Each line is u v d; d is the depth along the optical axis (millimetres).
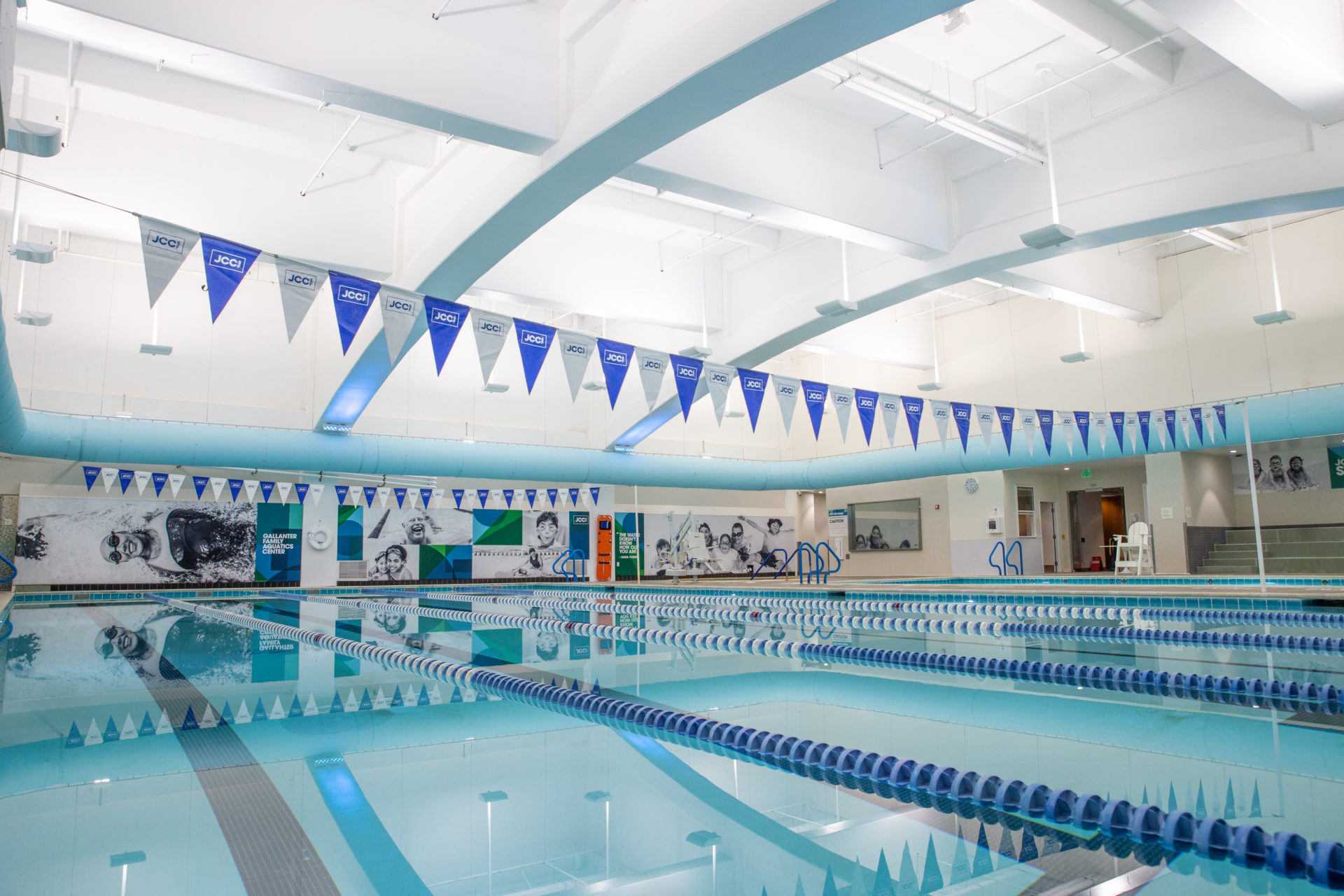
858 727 3191
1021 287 10016
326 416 11445
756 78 5031
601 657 5445
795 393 6457
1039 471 14523
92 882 1714
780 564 18109
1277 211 6633
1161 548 12031
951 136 8086
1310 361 10391
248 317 12469
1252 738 2936
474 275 8148
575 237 10023
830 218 7523
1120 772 2490
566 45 6043
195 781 2492
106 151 7754
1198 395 11391
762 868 1812
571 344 5070
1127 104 7137
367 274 8859
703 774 2611
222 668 4992
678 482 14844
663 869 1804
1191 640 5750
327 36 5141
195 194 8039
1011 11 6316
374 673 4793
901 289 9000
